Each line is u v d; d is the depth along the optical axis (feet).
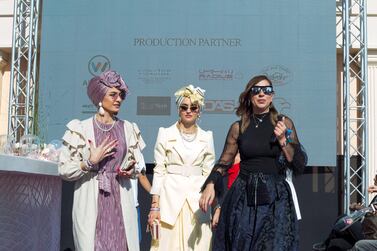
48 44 29.68
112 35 29.73
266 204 11.45
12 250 10.91
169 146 14.46
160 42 29.66
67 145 11.78
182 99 14.57
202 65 29.58
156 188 14.26
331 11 29.43
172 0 29.71
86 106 29.40
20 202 11.29
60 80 29.50
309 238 30.83
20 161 9.64
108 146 11.52
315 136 29.12
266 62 29.53
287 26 29.55
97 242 11.60
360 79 29.53
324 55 29.37
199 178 14.35
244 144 11.82
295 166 11.64
